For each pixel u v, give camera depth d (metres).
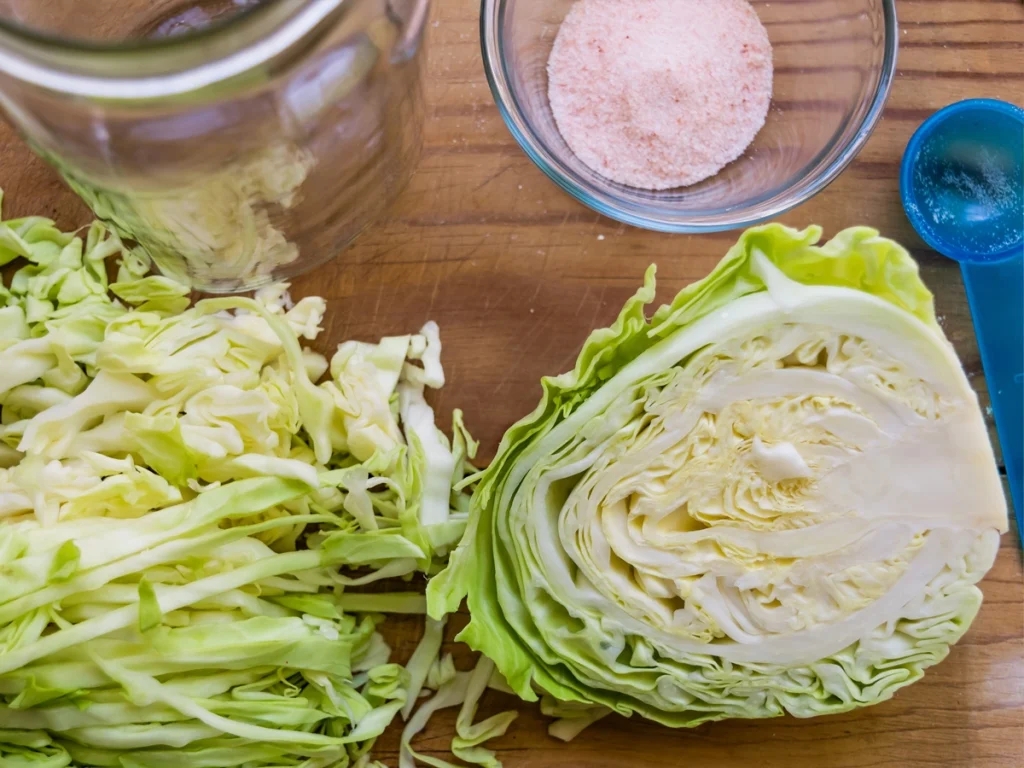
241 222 0.22
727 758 0.25
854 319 0.20
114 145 0.18
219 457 0.22
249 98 0.17
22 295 0.25
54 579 0.21
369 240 0.26
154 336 0.23
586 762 0.25
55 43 0.14
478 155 0.26
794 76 0.26
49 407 0.24
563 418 0.21
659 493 0.22
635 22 0.25
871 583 0.23
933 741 0.25
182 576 0.22
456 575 0.22
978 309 0.26
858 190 0.26
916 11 0.26
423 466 0.24
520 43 0.25
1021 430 0.26
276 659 0.22
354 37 0.18
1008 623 0.25
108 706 0.21
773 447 0.21
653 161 0.25
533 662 0.24
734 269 0.20
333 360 0.25
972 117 0.25
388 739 0.25
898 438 0.21
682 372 0.20
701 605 0.23
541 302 0.25
